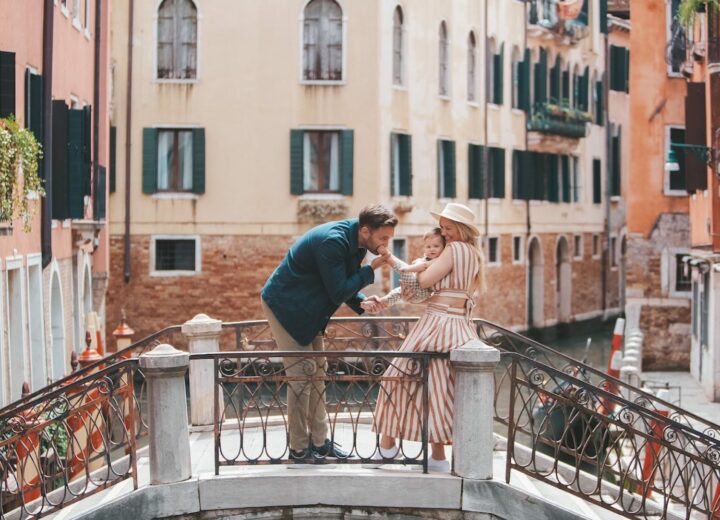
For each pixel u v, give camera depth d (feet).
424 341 28.81
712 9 66.08
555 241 137.28
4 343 49.29
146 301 98.12
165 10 97.96
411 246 103.76
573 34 135.74
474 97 117.50
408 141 102.73
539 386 29.01
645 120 90.68
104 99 77.51
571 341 135.44
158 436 27.73
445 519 28.07
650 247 90.94
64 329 63.77
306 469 28.63
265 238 97.96
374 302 29.37
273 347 36.40
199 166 97.81
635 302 91.04
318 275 28.96
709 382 71.36
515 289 126.82
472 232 29.01
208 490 27.89
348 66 97.60
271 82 97.71
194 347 35.17
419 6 104.83
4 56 48.11
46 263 57.36
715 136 67.10
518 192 128.06
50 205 57.62
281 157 97.76
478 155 117.19
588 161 147.43
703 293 76.28
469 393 28.02
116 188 97.76
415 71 104.37
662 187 90.63
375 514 28.12
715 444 30.40
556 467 28.86
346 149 97.50
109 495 30.25
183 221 97.86
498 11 122.21
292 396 28.94
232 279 98.07
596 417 29.25
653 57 90.79
